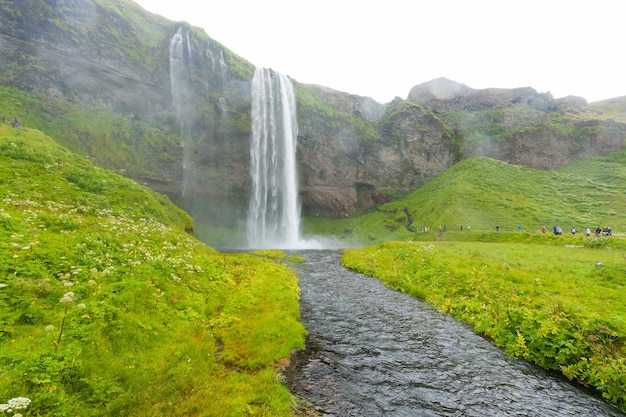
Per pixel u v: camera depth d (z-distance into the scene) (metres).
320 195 110.44
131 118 73.31
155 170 74.38
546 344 12.54
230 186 89.06
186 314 13.77
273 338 13.11
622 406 9.55
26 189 23.62
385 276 28.22
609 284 17.94
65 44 64.56
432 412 9.23
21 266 11.44
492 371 11.80
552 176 100.19
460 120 138.38
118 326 10.05
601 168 99.00
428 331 15.89
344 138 113.94
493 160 111.50
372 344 14.14
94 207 25.41
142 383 8.20
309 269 34.66
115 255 16.19
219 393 8.78
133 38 75.94
